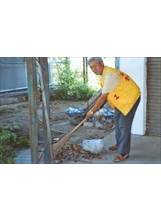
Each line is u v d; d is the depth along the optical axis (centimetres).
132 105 417
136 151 476
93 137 556
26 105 884
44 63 365
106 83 406
